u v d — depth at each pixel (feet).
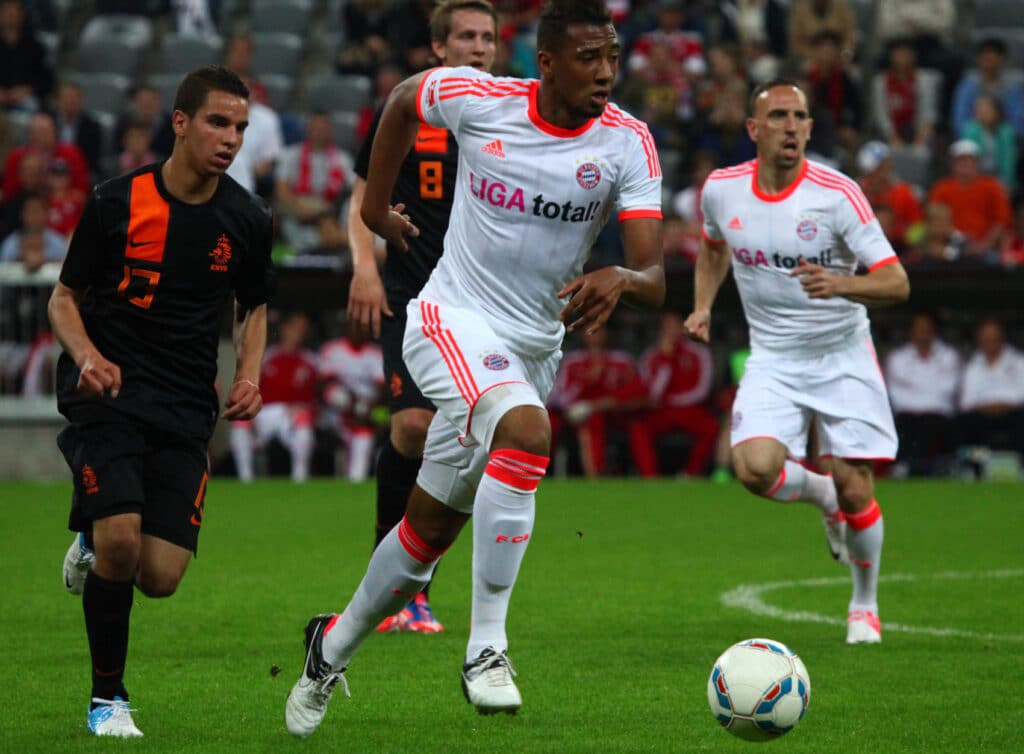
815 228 83.15
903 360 185.37
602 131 55.31
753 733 53.11
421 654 73.77
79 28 274.98
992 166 217.97
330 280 184.03
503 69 208.13
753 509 148.87
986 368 182.80
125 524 55.57
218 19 271.90
